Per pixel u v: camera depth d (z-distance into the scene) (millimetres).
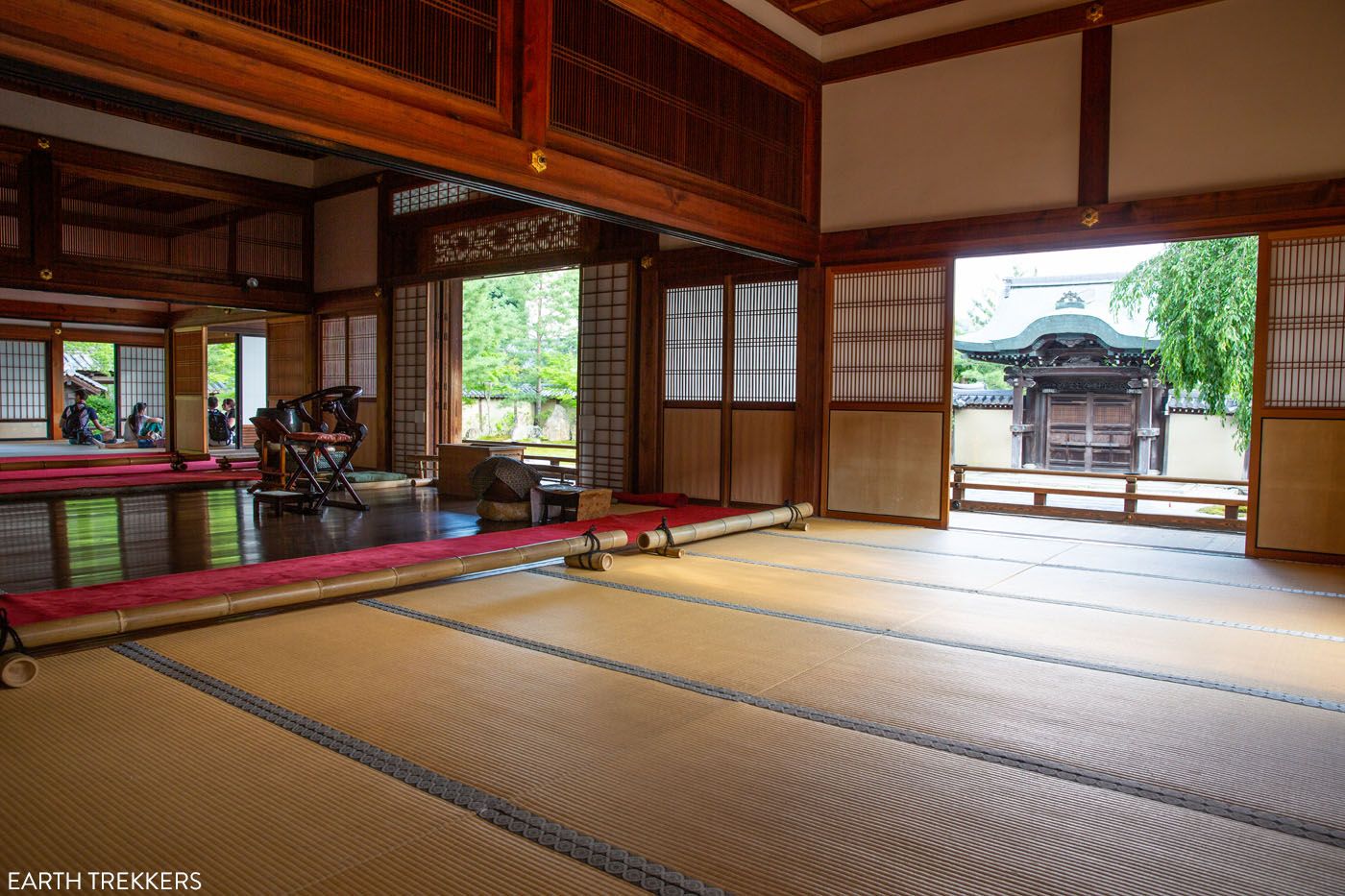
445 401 8453
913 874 1455
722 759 1932
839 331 6184
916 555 4703
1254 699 2367
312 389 9531
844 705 2291
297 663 2598
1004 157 5414
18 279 7117
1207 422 10695
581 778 1822
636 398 7184
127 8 2518
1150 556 4742
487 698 2309
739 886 1412
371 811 1666
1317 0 4453
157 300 8203
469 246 8125
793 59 5738
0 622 2379
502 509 5590
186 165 8195
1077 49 5145
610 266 7285
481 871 1451
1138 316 12961
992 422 12203
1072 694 2391
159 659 2615
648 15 4477
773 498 6516
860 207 5992
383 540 4770
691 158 4832
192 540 4660
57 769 1836
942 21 5586
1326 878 1455
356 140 3121
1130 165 5000
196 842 1535
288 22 2928
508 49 3711
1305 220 4531
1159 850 1547
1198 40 4770
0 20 2266
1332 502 4555
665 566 4277
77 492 6922
